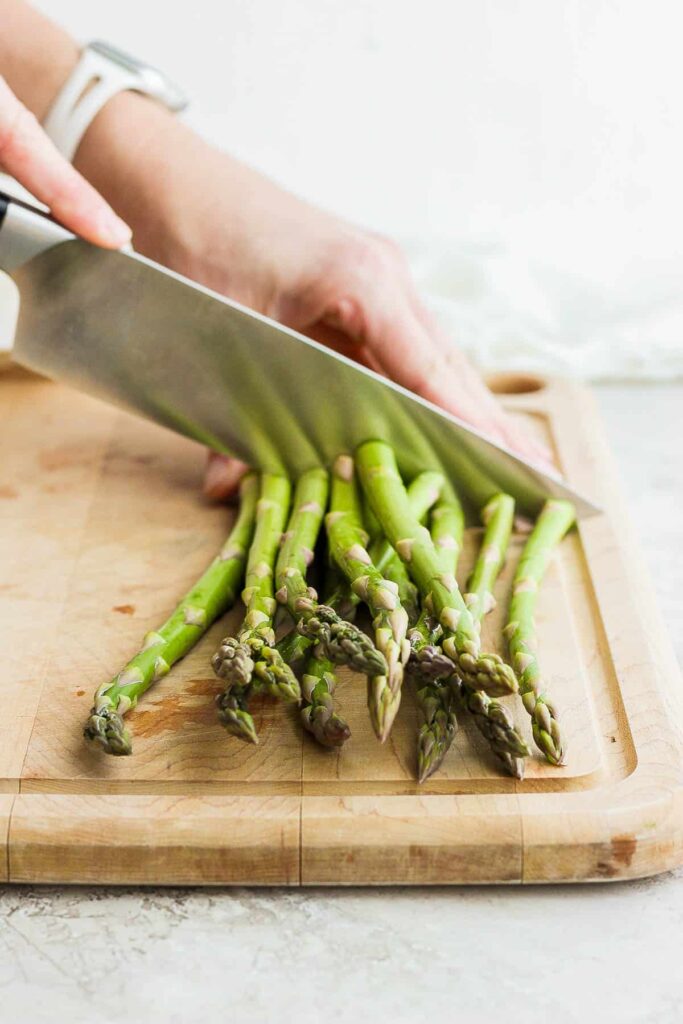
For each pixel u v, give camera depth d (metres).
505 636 0.53
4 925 0.46
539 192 0.84
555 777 0.48
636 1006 0.44
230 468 0.60
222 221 0.61
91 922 0.46
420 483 0.58
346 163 0.85
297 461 0.59
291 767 0.49
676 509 0.63
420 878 0.47
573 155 0.83
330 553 0.54
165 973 0.45
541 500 0.59
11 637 0.54
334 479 0.58
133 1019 0.44
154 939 0.46
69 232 0.56
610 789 0.48
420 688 0.50
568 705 0.51
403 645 0.48
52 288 0.57
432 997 0.44
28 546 0.58
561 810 0.47
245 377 0.57
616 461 0.67
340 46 0.82
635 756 0.49
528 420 0.67
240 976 0.45
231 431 0.59
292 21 0.82
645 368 0.73
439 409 0.56
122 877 0.47
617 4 0.81
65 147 0.60
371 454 0.57
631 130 0.83
